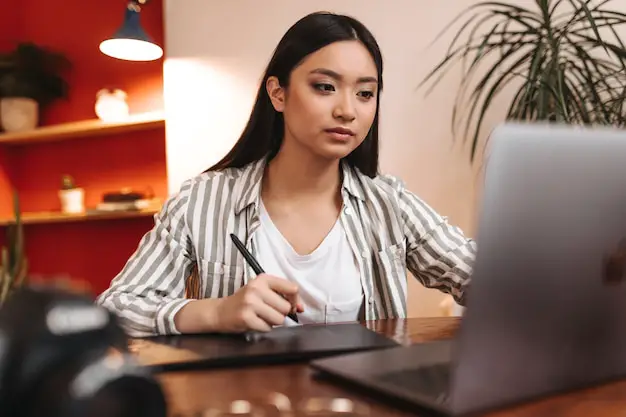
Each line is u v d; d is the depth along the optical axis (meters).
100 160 3.02
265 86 1.16
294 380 0.55
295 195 1.16
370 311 1.15
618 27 1.81
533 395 0.45
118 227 2.94
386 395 0.48
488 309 0.40
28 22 3.26
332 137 1.04
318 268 1.12
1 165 3.25
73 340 0.31
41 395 0.29
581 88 1.72
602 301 0.46
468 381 0.42
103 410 0.30
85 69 3.03
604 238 0.44
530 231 0.40
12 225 2.76
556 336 0.45
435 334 0.78
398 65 2.15
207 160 2.58
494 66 1.72
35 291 0.33
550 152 0.40
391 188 1.23
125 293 0.94
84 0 3.03
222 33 2.53
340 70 1.00
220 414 0.45
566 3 1.86
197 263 1.11
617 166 0.44
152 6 2.73
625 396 0.48
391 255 1.17
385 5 2.17
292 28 1.07
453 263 1.13
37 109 3.13
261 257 1.11
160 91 2.79
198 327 0.77
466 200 2.03
